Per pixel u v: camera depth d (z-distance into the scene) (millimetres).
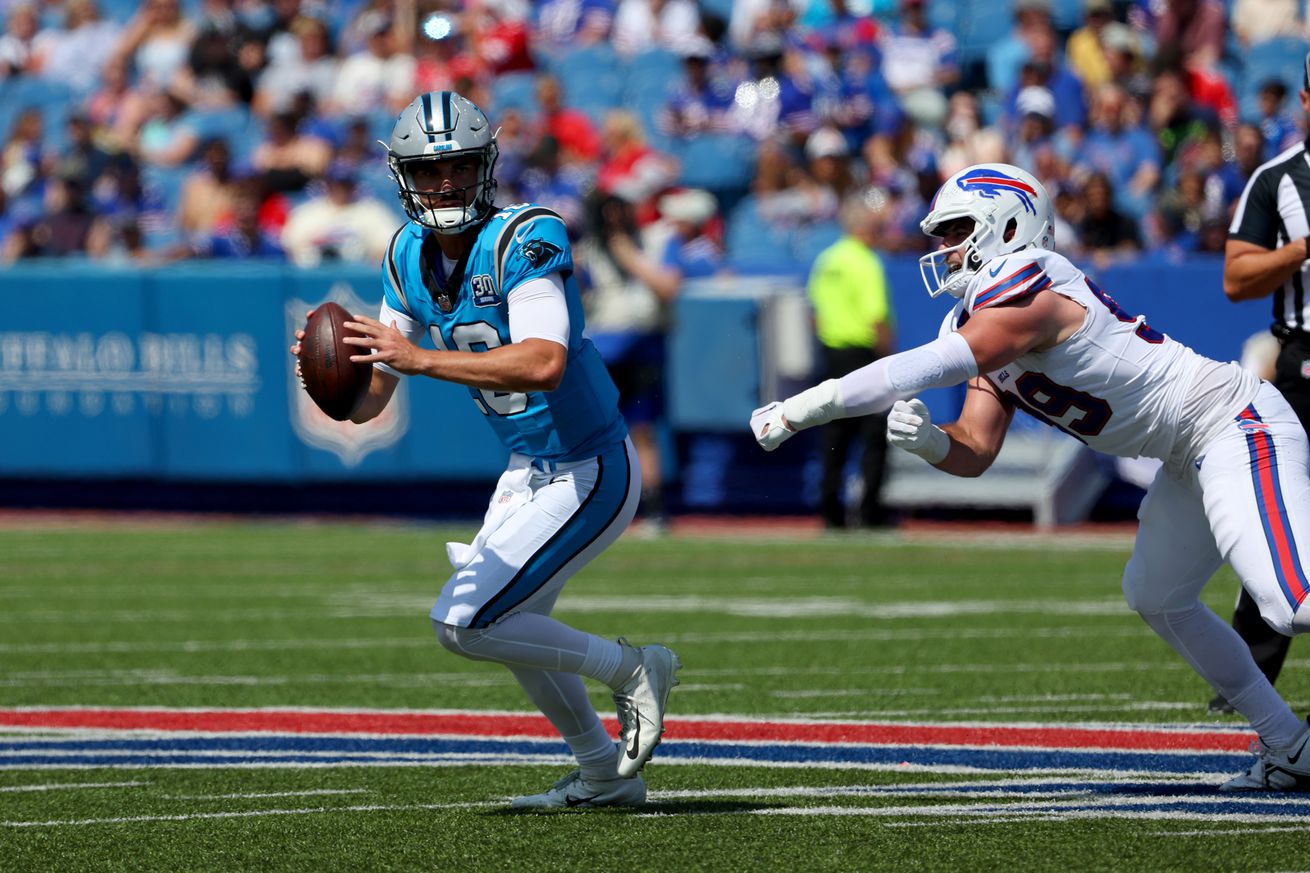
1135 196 46375
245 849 13492
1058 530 40688
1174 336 39156
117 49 64250
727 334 42031
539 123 52656
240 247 48656
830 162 45031
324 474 44188
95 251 51406
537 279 13922
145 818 14734
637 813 14578
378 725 19438
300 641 26234
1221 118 48875
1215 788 15047
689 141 53500
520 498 14430
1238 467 13867
